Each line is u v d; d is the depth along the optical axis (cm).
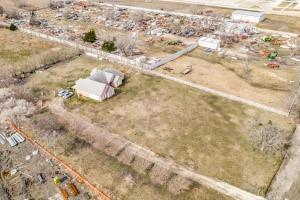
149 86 4581
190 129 3591
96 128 3609
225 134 3497
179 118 3800
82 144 3366
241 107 4034
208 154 3186
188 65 5275
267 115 3850
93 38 6238
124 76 4894
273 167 3003
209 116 3838
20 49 6025
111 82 4534
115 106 4078
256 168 2994
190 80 4731
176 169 2981
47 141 3416
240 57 5603
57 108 4041
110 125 3669
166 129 3594
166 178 2875
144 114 3888
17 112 3878
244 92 4381
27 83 4697
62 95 4325
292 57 5566
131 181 2853
